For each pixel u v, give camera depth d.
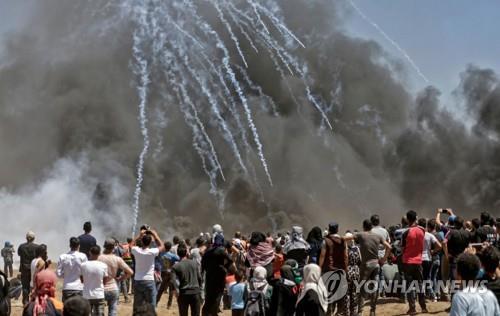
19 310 16.86
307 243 13.41
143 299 12.48
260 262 12.64
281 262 13.16
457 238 8.70
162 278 16.41
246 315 10.84
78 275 11.83
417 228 13.91
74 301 5.80
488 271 6.75
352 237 12.76
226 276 12.80
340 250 12.64
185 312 12.45
